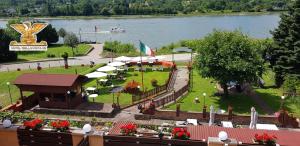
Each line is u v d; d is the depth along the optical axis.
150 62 55.66
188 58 62.94
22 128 16.55
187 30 130.00
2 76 52.28
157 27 143.00
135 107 35.41
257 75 36.47
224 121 29.52
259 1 199.88
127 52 75.69
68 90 33.38
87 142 15.77
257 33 114.12
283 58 42.25
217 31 38.19
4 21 194.62
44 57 71.69
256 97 38.66
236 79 35.38
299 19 41.06
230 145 14.52
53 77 34.69
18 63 63.94
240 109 34.91
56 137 16.09
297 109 34.25
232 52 35.19
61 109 33.88
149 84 45.16
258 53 36.97
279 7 190.62
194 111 33.53
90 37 119.62
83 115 33.19
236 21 153.25
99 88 43.12
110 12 198.50
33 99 36.06
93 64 58.78
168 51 72.81
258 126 27.02
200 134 17.69
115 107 34.47
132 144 15.70
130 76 49.53
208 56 35.50
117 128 20.14
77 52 76.62
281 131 18.47
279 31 44.12
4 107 34.97
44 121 21.48
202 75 36.50
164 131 19.22
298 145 16.86
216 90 41.16
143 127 20.59
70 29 146.38
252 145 14.92
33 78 34.75
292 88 37.91
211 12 194.25
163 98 36.31
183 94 39.81
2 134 16.67
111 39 113.06
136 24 157.25
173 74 50.09
